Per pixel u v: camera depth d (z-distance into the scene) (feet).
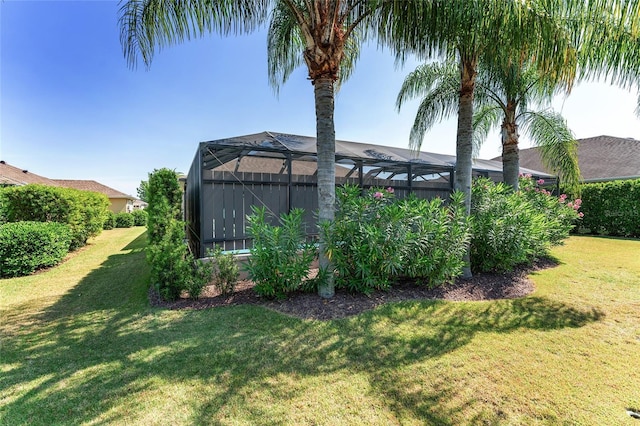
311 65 14.84
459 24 13.53
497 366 9.37
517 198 22.12
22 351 10.52
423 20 14.03
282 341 11.11
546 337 11.36
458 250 16.79
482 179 25.08
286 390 8.23
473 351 10.30
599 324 12.57
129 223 76.74
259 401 7.78
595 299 15.67
